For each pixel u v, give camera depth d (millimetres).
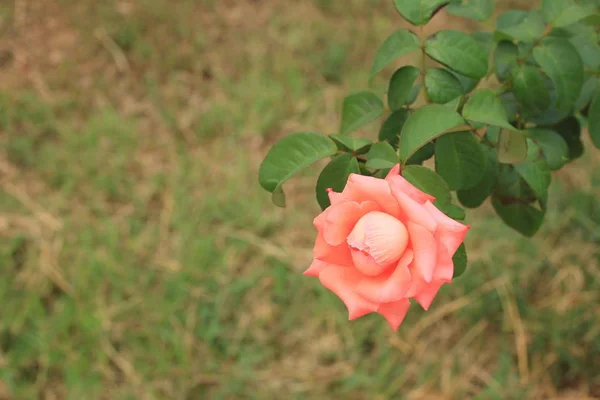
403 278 726
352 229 744
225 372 1646
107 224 1846
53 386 1621
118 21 2295
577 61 895
